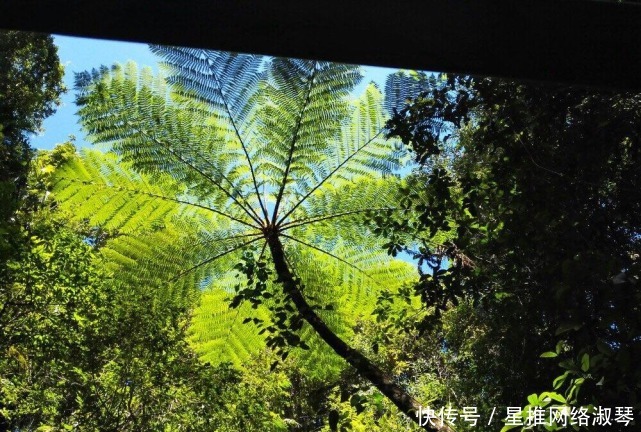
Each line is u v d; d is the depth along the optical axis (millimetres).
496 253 3350
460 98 3365
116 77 4156
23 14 913
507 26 938
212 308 4883
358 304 4719
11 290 7285
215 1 910
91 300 7074
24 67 8445
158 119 4230
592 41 946
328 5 919
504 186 3307
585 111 3139
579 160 3088
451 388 5281
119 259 4633
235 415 7379
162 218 4637
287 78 3979
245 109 4121
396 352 6836
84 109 4141
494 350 4164
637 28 931
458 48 959
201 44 951
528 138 3340
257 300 3609
